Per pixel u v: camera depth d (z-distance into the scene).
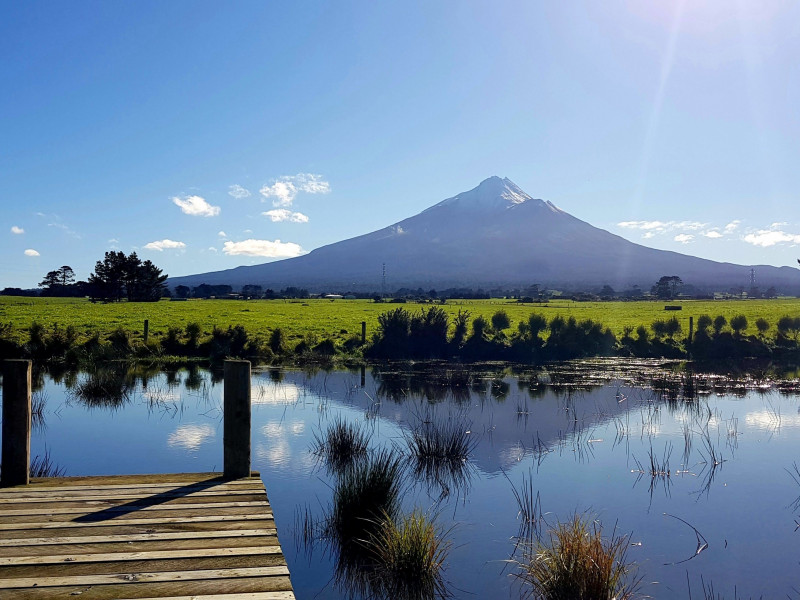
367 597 7.08
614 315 52.47
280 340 30.97
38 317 47.31
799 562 8.02
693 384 23.66
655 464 12.47
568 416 17.34
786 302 91.81
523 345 31.53
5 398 6.70
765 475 11.75
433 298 108.62
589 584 6.55
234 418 7.01
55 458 12.06
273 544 5.02
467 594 7.08
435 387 22.34
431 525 7.78
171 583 4.31
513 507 9.91
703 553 8.27
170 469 11.25
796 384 23.80
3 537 5.12
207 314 53.00
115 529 5.32
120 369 25.47
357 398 19.72
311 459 12.37
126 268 89.75
